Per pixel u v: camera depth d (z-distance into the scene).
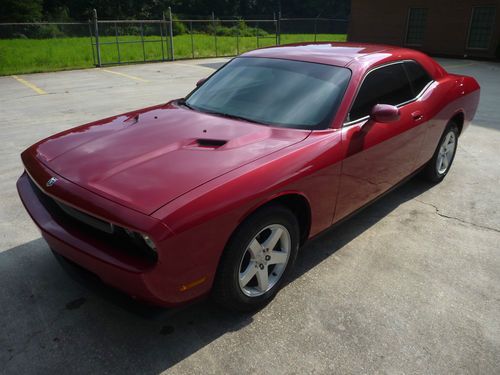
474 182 5.23
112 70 16.27
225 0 69.56
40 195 2.94
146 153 2.78
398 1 23.36
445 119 4.68
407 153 4.11
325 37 38.00
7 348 2.58
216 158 2.71
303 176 2.85
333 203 3.28
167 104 4.00
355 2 25.53
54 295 3.06
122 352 2.57
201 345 2.63
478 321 2.88
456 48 21.36
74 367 2.46
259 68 3.84
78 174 2.61
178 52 22.91
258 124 3.25
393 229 4.08
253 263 2.75
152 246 2.21
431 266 3.49
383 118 3.31
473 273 3.41
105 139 3.06
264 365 2.49
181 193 2.35
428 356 2.58
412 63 4.34
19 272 3.32
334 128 3.21
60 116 8.37
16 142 6.65
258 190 2.56
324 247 3.74
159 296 2.31
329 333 2.74
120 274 2.28
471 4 20.31
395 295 3.12
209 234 2.36
